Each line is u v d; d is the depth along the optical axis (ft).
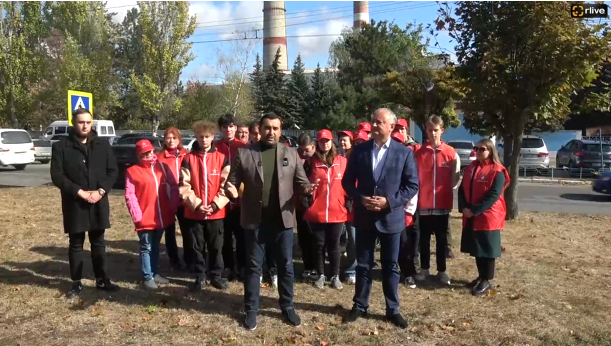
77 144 18.75
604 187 51.39
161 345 15.46
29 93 130.11
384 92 81.56
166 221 20.71
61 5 156.04
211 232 20.17
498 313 18.29
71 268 19.29
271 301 19.30
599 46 29.66
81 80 139.44
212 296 19.70
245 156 16.78
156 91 132.57
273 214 16.83
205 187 19.84
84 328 16.61
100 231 19.76
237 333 16.33
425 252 22.06
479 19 32.73
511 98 32.78
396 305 17.28
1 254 25.27
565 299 19.81
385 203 16.53
